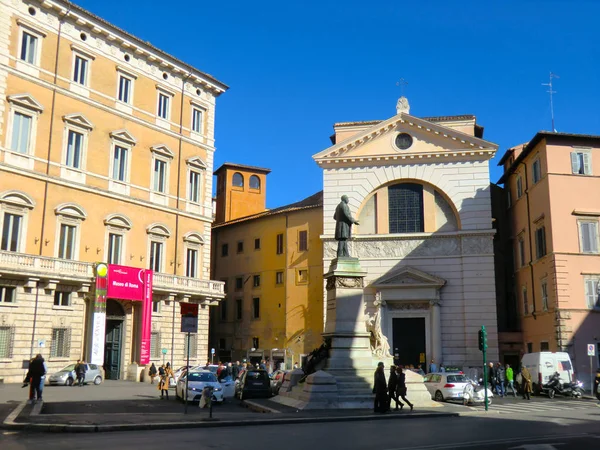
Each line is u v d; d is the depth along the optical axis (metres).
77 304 39.84
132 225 44.44
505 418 21.89
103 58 43.84
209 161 51.47
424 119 50.47
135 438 15.61
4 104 37.38
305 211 55.94
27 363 27.61
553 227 41.16
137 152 45.59
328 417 20.55
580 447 14.13
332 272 26.12
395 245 48.09
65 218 40.12
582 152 42.47
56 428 17.17
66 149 40.75
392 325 47.25
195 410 24.23
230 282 62.47
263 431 17.39
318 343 52.53
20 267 36.06
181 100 49.59
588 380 39.06
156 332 44.84
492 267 46.28
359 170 49.91
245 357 58.41
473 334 45.50
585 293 40.41
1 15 37.59
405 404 25.20
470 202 47.59
